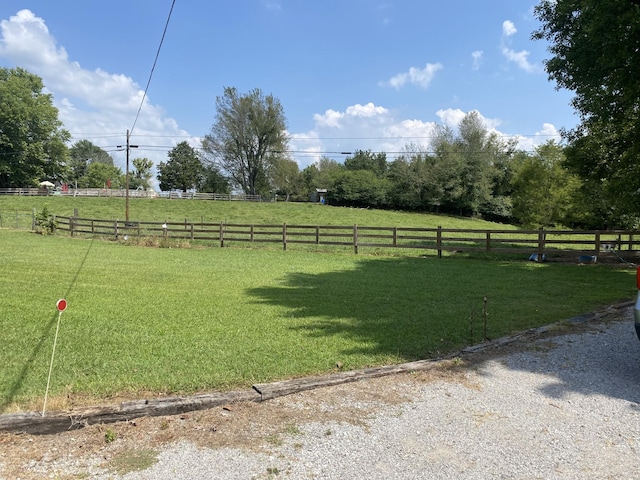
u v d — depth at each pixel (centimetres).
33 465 275
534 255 1535
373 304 792
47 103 6125
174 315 686
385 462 288
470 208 5488
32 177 5997
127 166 3006
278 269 1268
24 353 490
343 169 7806
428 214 5275
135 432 321
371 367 467
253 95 6212
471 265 1409
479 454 300
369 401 384
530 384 427
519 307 772
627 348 536
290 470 276
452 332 608
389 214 4816
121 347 519
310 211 4750
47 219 2455
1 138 5688
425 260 1544
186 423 337
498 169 5662
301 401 381
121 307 732
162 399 361
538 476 274
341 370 460
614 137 1359
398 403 381
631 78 1078
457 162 5319
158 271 1171
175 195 5825
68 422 321
